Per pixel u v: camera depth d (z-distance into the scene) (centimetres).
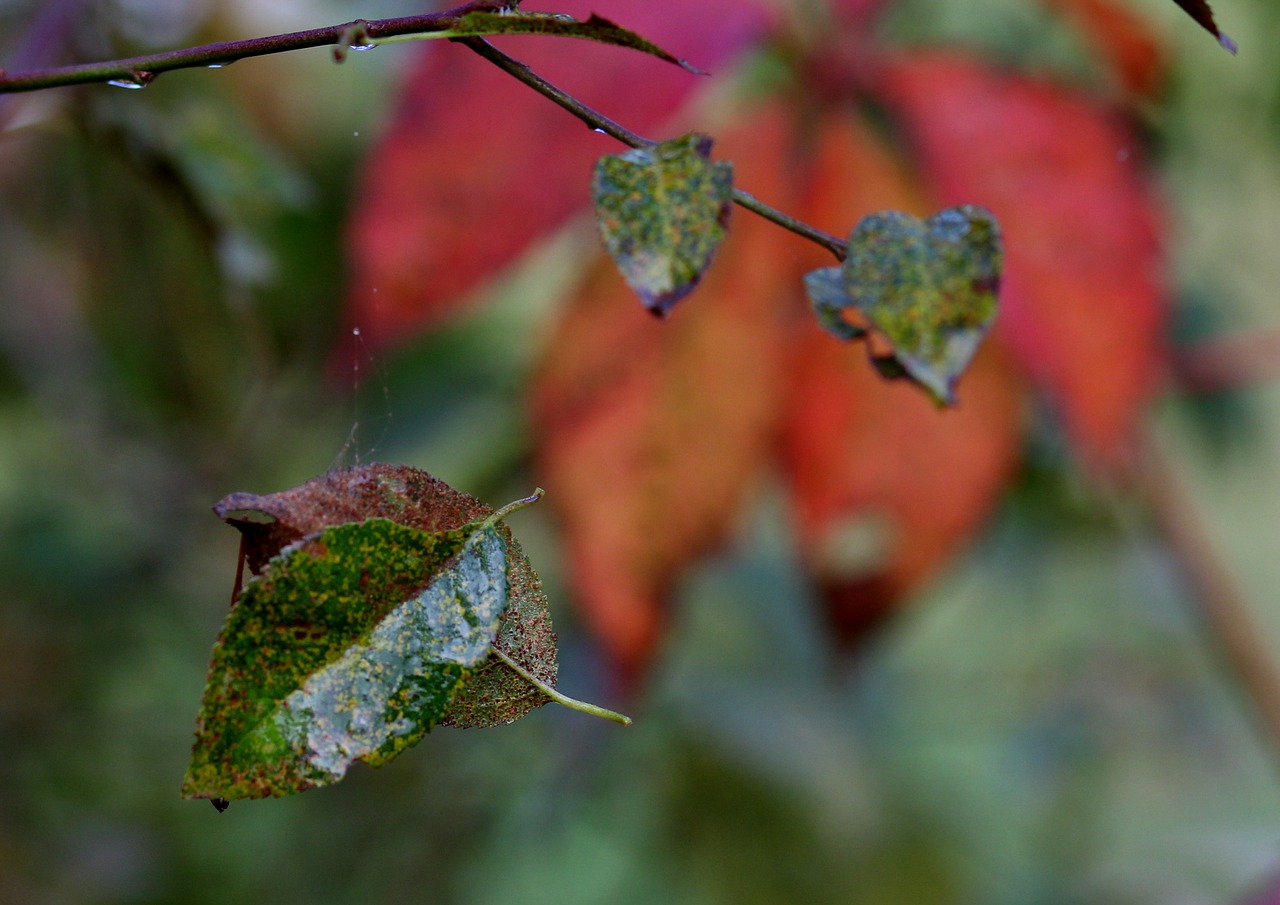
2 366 85
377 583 41
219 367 72
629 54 54
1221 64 69
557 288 66
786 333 54
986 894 88
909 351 40
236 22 69
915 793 88
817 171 56
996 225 40
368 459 67
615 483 54
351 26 41
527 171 53
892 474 54
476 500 42
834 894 80
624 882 83
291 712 40
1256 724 67
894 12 63
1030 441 68
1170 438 75
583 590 53
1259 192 71
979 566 85
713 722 81
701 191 40
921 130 56
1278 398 76
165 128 58
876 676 88
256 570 41
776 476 54
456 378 68
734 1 56
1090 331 54
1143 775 98
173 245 70
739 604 83
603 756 81
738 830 80
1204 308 71
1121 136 57
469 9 41
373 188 53
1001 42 67
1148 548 80
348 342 54
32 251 76
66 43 61
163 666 98
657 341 54
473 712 41
